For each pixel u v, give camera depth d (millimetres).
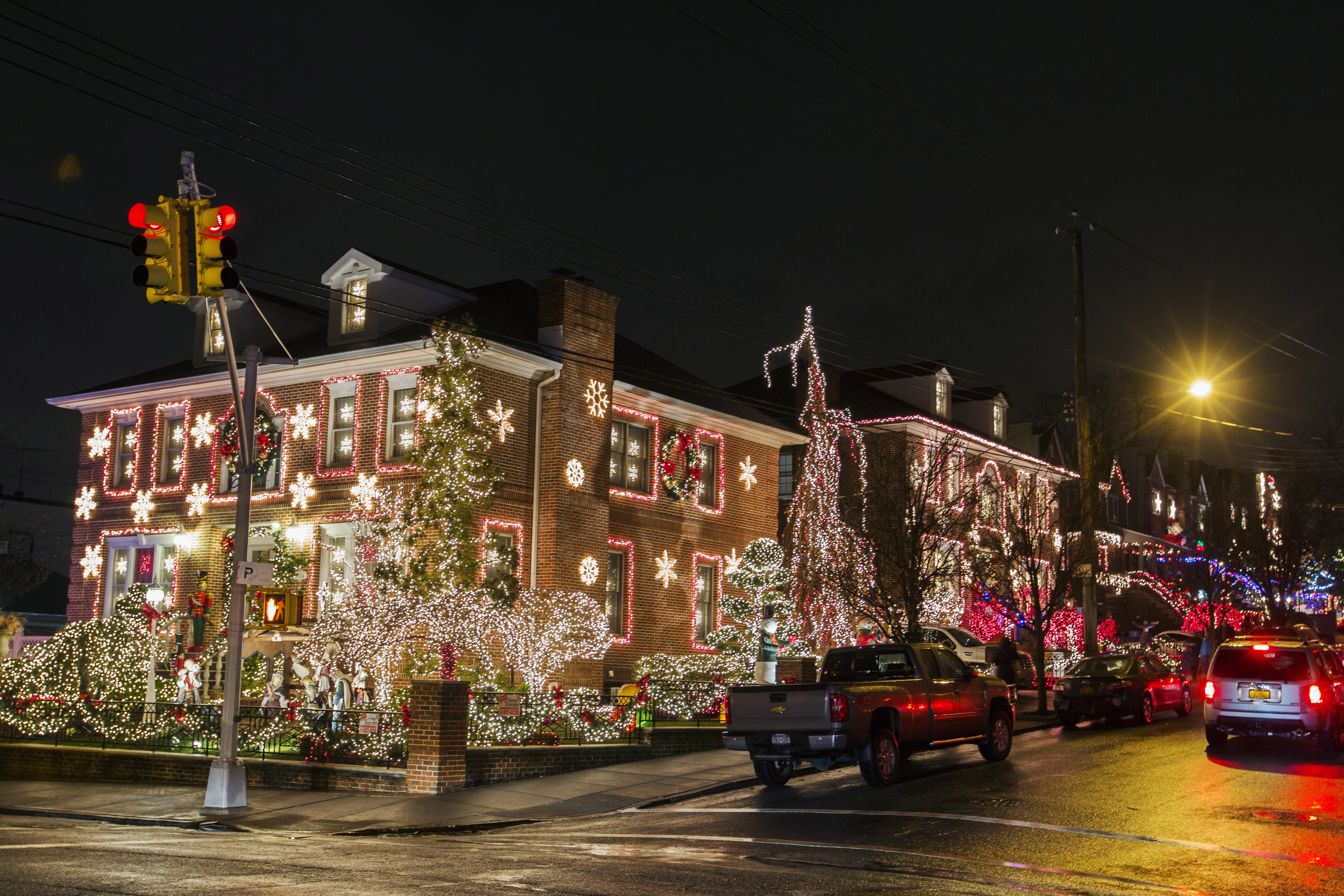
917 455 35469
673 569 33812
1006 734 20688
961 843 12930
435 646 24562
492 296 33344
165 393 33000
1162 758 20250
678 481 33781
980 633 40062
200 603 27953
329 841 14078
